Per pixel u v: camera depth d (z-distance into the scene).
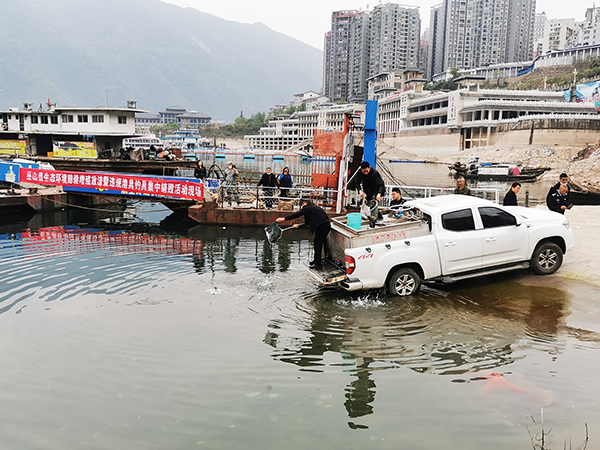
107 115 40.44
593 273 9.30
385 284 8.86
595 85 96.25
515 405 5.14
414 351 6.54
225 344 6.86
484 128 89.62
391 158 105.31
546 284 8.97
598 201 24.61
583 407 5.04
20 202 20.83
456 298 8.56
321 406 5.24
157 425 4.91
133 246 14.03
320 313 8.06
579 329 7.00
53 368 6.14
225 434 4.75
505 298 8.37
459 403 5.23
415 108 117.81
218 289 9.45
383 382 5.73
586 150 66.94
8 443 4.63
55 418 5.06
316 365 6.19
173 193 19.84
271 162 108.38
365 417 5.01
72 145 35.56
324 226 9.30
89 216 21.30
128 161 32.41
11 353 6.57
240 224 18.19
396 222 9.23
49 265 11.44
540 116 76.69
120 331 7.31
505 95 97.19
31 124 41.66
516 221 9.20
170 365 6.21
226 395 5.48
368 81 169.38
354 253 8.35
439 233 8.77
